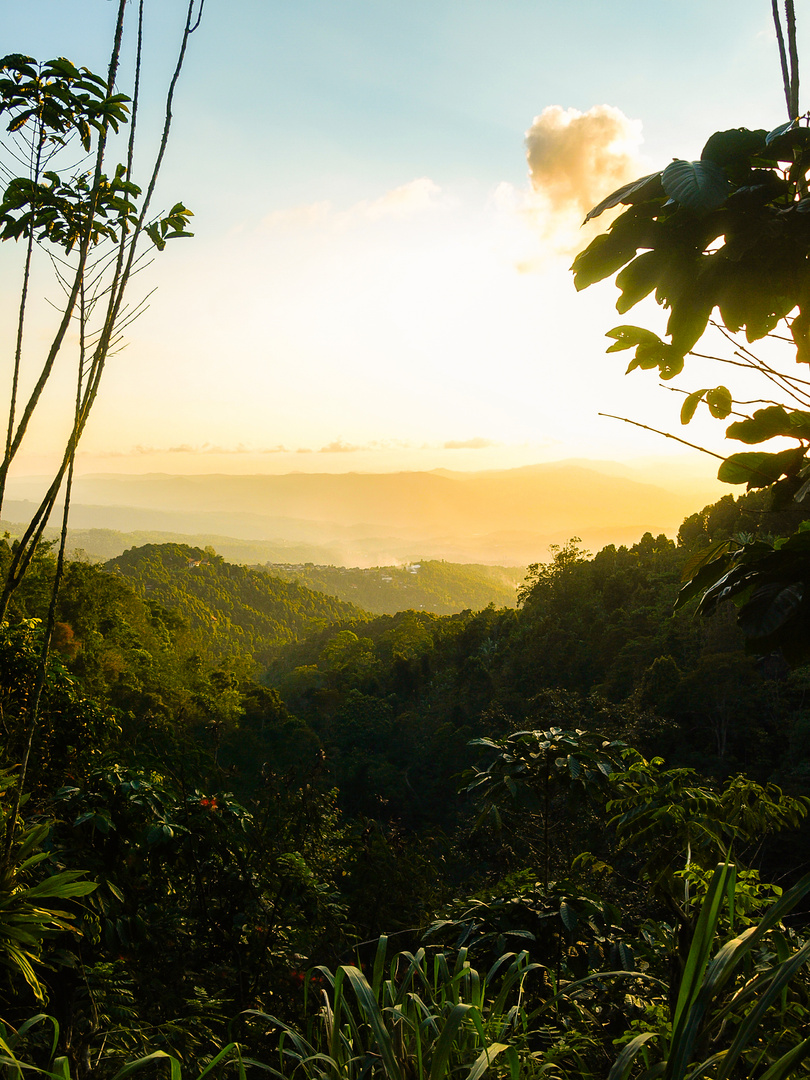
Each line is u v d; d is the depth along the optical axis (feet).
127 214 8.36
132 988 8.73
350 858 13.46
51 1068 4.11
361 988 4.45
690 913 6.69
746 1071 4.65
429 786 141.18
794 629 3.51
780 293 3.98
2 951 6.69
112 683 98.12
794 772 85.92
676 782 8.09
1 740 10.45
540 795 10.18
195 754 12.93
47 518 7.57
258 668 323.16
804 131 3.59
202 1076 3.90
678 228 3.98
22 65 7.59
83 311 7.73
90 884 7.09
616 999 7.39
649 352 4.43
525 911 8.23
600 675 141.08
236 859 10.77
